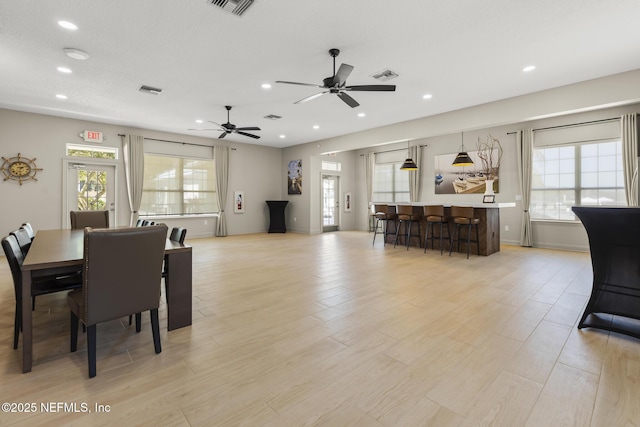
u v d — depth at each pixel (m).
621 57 3.83
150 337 2.35
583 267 4.64
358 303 3.08
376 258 5.38
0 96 5.02
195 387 1.72
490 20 3.03
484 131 7.25
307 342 2.26
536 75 4.37
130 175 7.05
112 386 1.73
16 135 5.84
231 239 8.05
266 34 3.23
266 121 6.75
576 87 4.65
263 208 9.79
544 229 6.50
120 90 4.77
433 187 8.17
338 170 10.06
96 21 2.96
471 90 4.93
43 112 5.95
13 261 2.10
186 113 6.04
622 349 2.12
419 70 4.18
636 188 5.25
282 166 10.25
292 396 1.64
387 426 1.42
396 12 2.88
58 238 3.21
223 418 1.48
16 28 3.06
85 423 1.44
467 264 4.86
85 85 4.56
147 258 1.98
